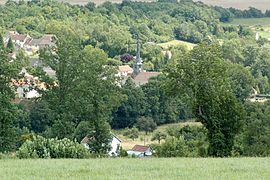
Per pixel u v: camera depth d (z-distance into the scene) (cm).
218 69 11731
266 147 11256
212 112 10375
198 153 10394
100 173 4941
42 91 13525
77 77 13400
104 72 13638
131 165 5662
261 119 12119
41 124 15925
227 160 6450
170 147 10331
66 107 13075
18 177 4650
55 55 13612
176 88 11912
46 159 6869
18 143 11662
